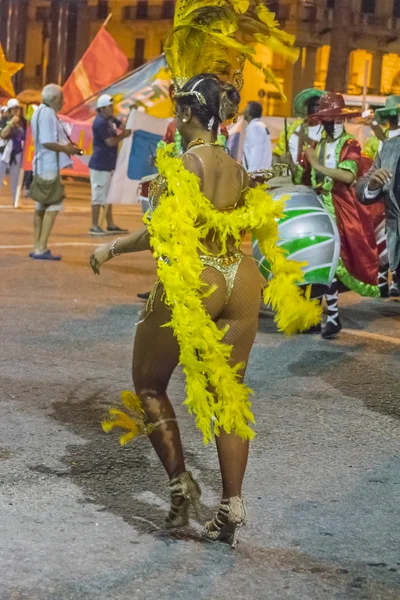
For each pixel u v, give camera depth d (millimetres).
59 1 73875
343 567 4406
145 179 5363
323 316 10648
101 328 9406
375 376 8039
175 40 4727
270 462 5793
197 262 4277
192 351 4266
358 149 9570
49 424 6309
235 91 4500
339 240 8883
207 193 4418
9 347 8406
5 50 77188
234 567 4355
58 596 4008
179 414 6695
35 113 13594
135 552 4457
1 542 4480
